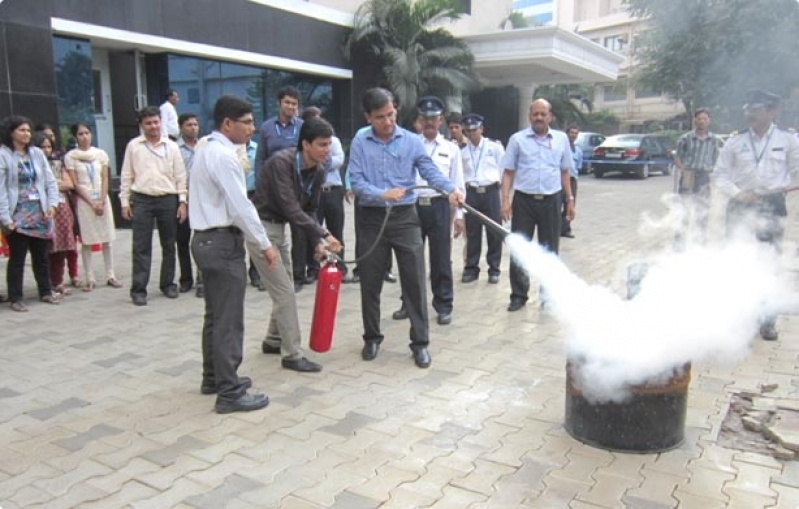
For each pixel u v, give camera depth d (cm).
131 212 648
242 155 677
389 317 587
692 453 334
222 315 379
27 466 325
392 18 1509
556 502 291
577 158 1086
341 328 555
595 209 1404
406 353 491
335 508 288
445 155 608
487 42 1694
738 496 294
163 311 610
